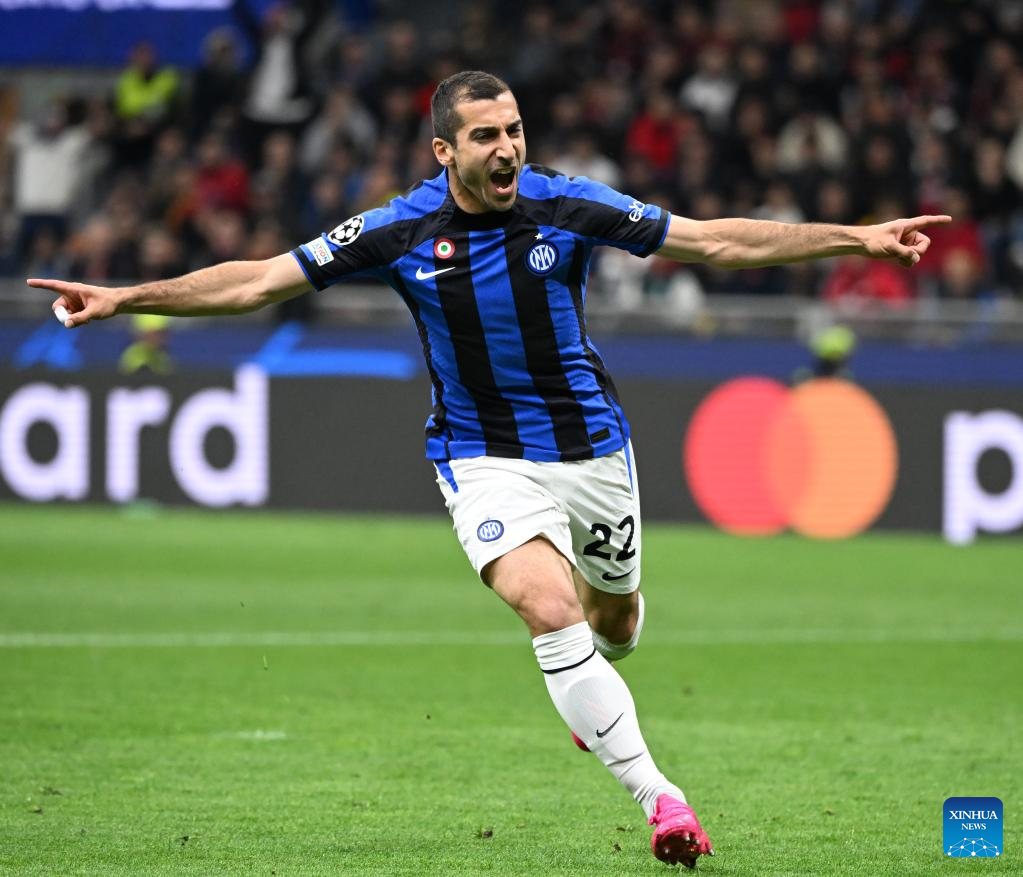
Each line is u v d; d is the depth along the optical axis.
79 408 54.09
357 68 70.12
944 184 60.47
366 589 38.47
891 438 50.81
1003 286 58.81
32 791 18.91
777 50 64.62
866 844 16.70
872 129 60.28
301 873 15.35
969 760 21.17
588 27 69.38
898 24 66.75
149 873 15.29
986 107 64.38
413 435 53.28
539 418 16.94
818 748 21.94
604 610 18.50
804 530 51.31
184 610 34.84
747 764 20.94
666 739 22.58
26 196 69.81
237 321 55.22
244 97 68.56
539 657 15.97
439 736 22.52
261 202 63.56
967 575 42.06
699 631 32.97
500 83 16.23
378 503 53.34
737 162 60.72
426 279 16.75
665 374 53.00
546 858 16.05
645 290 57.19
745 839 16.94
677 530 51.69
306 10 70.12
